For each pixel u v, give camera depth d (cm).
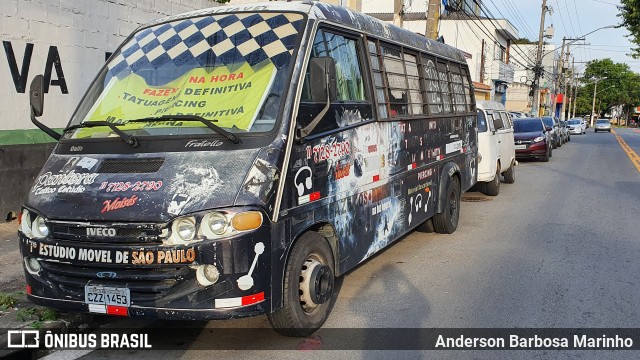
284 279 449
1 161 827
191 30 539
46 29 890
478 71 4072
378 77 639
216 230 398
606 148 3116
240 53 501
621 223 1010
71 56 935
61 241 425
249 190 412
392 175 659
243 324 537
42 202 439
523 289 640
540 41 4147
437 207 855
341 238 534
